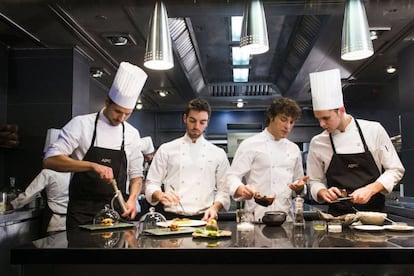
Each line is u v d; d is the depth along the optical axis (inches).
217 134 295.4
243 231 71.9
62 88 156.9
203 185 102.7
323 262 54.2
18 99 158.1
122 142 95.6
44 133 156.4
